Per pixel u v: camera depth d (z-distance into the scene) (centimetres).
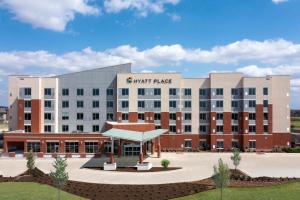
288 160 6412
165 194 3581
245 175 4609
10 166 5678
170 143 8012
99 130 8200
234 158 4841
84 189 3791
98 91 8231
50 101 8069
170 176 4703
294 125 16112
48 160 6334
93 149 7156
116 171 5153
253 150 7775
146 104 8012
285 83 8081
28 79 7919
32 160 4678
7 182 4006
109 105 8212
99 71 8238
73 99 8212
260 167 5559
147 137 5659
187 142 8075
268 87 7881
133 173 4972
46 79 8088
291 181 4122
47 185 3828
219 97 7994
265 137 7831
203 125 8100
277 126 8050
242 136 7881
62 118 8206
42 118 8044
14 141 7131
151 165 5588
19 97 7900
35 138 7112
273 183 3991
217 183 3128
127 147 7081
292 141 9119
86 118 8219
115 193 3638
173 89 8050
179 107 8038
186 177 4606
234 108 7981
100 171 5159
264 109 7869
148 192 3678
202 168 5406
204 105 8119
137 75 8031
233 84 8000
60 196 3359
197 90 8112
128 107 8000
